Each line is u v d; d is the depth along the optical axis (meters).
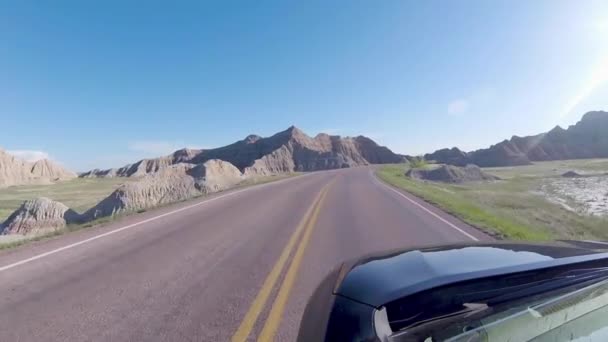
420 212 13.66
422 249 2.81
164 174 32.16
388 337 1.72
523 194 29.66
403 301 1.90
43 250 7.80
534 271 2.24
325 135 178.00
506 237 9.11
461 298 1.99
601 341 1.74
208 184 32.22
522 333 1.79
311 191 23.64
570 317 1.94
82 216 24.45
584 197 27.20
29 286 5.49
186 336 3.87
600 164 88.44
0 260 6.99
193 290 5.27
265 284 5.50
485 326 1.81
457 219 11.95
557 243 3.06
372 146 189.62
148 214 13.55
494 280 2.11
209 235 9.38
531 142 156.88
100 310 4.58
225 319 4.28
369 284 2.08
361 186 28.23
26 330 4.06
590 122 164.75
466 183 47.00
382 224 10.93
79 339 3.84
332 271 2.64
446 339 1.72
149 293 5.16
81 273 6.12
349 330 1.81
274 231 9.87
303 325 2.23
